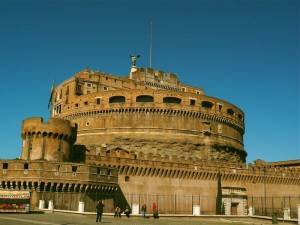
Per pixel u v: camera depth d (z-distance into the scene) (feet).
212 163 295.28
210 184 291.99
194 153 332.39
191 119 340.59
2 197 153.79
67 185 202.49
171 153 324.80
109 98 343.87
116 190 229.66
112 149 297.33
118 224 124.57
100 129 336.70
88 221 131.75
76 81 378.53
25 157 227.40
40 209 176.65
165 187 271.49
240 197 287.89
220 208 281.13
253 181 314.96
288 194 333.83
